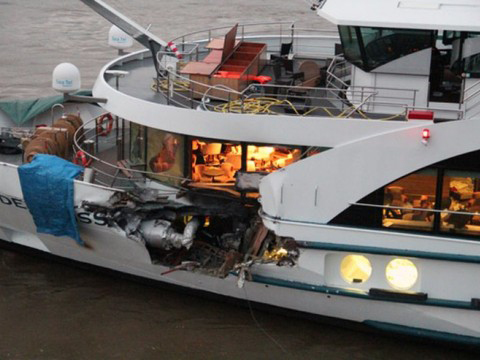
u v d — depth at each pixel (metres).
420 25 21.33
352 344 22.47
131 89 25.47
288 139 21.41
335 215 20.94
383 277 21.38
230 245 22.59
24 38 55.28
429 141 20.17
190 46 29.17
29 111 29.20
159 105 22.69
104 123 28.44
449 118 22.47
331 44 28.75
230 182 22.77
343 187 20.73
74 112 29.92
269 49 29.11
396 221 20.80
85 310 23.94
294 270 21.69
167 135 23.11
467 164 20.20
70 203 22.64
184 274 23.27
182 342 22.69
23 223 24.92
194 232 22.30
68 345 22.56
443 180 20.41
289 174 20.86
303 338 22.70
